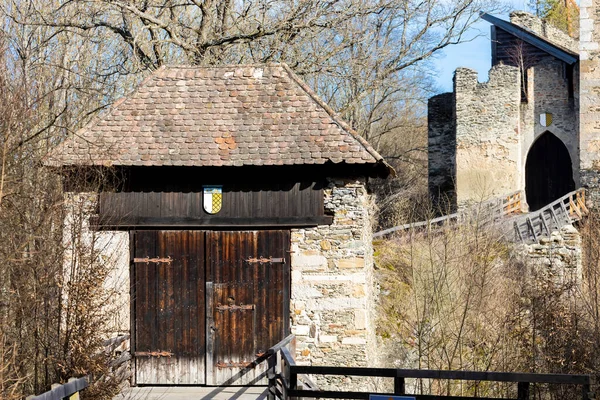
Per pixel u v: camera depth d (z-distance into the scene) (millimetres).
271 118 13570
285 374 10344
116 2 18812
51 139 16844
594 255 18266
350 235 13078
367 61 24609
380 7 22453
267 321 13086
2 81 11289
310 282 13078
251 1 21719
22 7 19219
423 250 18625
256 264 13156
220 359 13055
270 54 21500
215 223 13148
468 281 15828
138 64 19203
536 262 19328
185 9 24828
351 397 9602
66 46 20109
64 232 12398
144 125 13570
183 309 13148
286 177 13188
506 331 14797
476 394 13656
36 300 10797
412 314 17031
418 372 9492
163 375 13047
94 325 11164
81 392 10664
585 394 9172
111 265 12898
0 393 8859
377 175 13555
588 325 15062
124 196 13227
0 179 10156
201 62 21078
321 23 21594
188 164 12977
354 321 12984
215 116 13664
